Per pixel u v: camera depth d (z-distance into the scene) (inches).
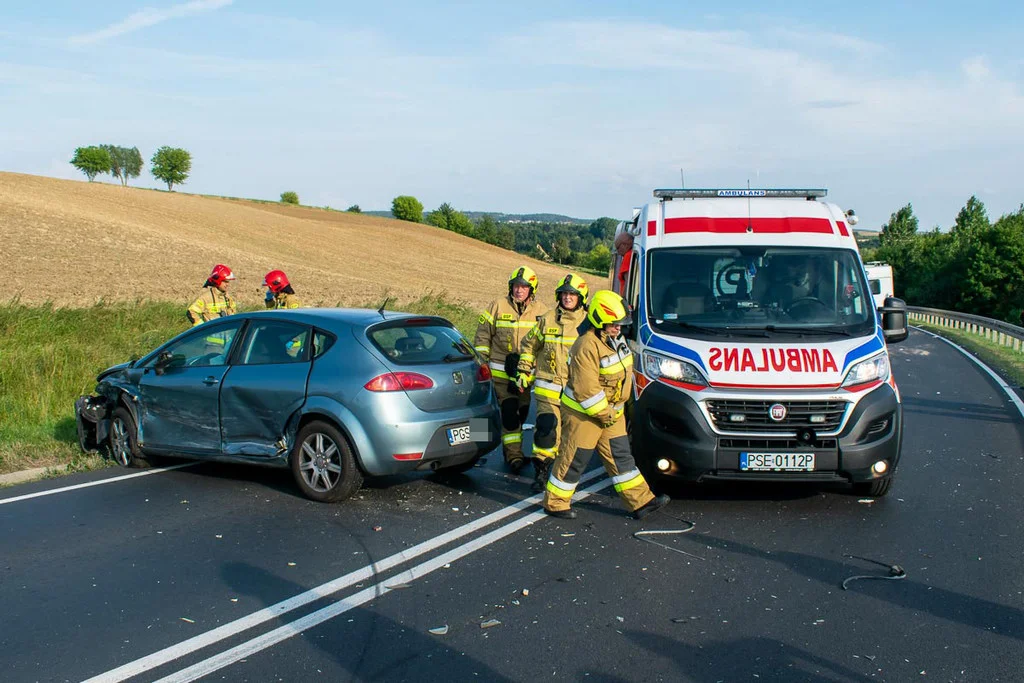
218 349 311.4
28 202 2158.0
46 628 183.9
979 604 195.0
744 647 172.9
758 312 292.7
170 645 175.5
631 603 196.4
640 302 302.4
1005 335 999.6
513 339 328.2
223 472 325.7
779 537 244.4
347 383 275.3
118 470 330.3
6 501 285.3
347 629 182.9
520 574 215.5
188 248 1942.7
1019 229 2529.5
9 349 501.7
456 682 158.6
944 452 361.4
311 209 4498.0
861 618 187.3
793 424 258.5
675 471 266.5
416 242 3216.0
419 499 286.7
